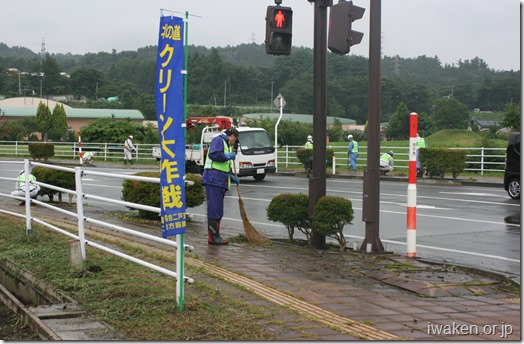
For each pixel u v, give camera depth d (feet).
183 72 18.20
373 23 31.42
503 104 284.00
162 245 30.86
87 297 21.45
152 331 17.47
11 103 266.77
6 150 146.41
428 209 51.42
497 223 44.11
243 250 31.32
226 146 32.96
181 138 18.45
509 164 59.21
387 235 39.73
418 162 82.33
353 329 17.89
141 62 373.40
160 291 21.61
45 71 341.62
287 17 32.42
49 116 203.21
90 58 491.31
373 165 32.09
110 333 17.56
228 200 58.85
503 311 21.11
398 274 26.55
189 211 51.34
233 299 20.57
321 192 33.42
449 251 34.50
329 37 30.81
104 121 149.48
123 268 25.50
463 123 211.82
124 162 119.75
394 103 254.06
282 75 303.48
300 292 22.40
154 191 42.78
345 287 23.71
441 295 23.38
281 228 43.04
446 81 379.76
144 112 280.10
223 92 283.59
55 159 133.28
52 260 27.43
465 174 86.28
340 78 284.41
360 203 55.52
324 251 32.24
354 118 277.03
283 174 96.37
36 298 24.22
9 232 35.53
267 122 153.89
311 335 17.02
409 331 17.94
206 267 26.16
